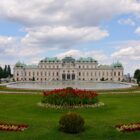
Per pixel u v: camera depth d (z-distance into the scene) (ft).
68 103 178.91
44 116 160.76
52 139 111.45
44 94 192.44
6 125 124.88
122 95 276.00
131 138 113.91
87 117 154.61
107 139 112.68
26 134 116.37
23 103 213.25
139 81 654.94
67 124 115.65
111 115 160.97
